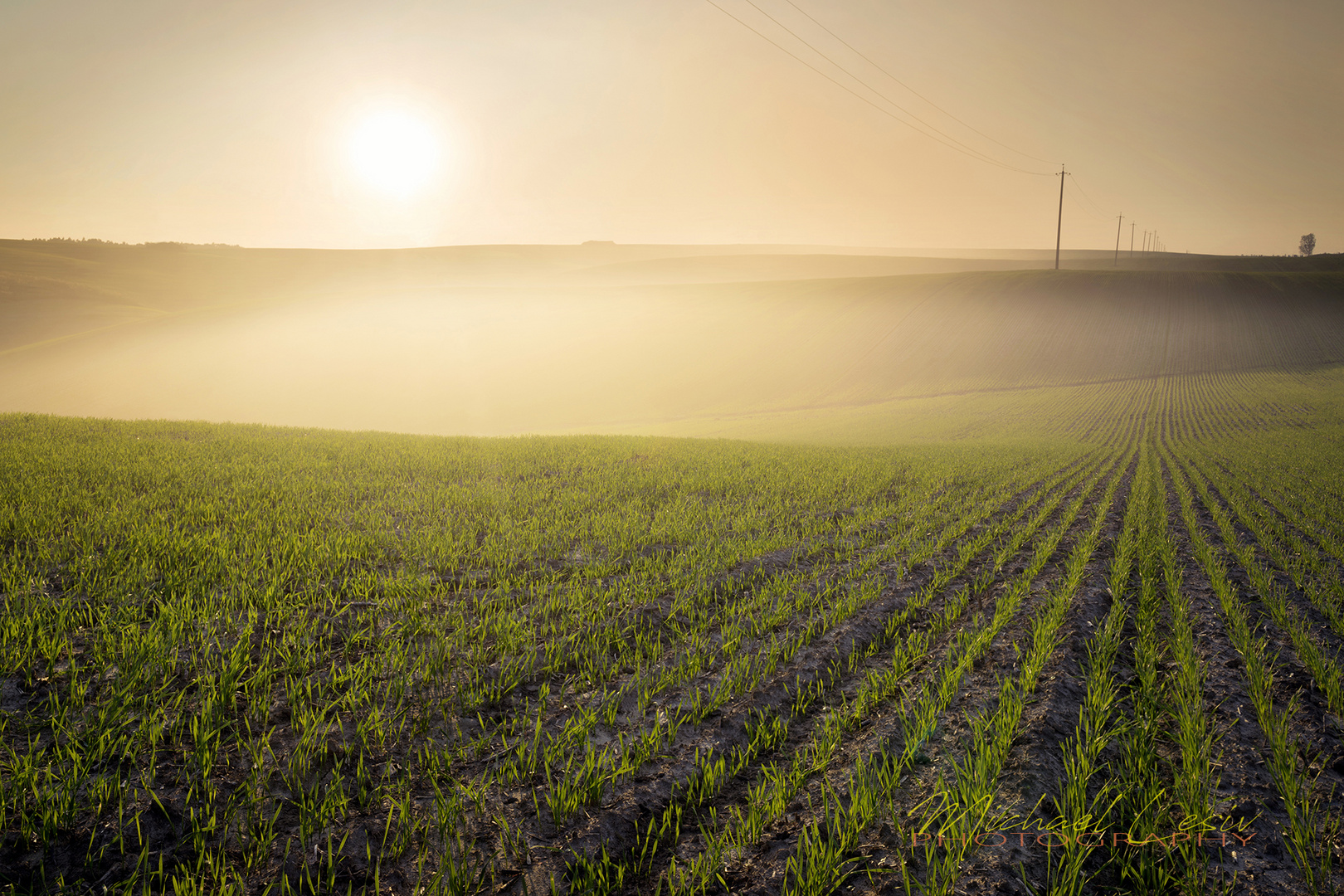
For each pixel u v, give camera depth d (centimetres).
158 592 591
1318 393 4781
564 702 477
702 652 562
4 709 398
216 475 1138
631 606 677
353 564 743
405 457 1520
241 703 438
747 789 383
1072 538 1102
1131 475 1991
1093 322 7488
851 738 440
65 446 1295
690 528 1025
